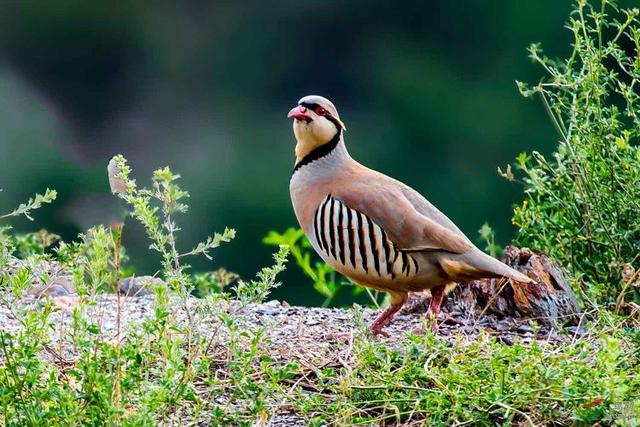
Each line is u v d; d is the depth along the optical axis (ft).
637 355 32.91
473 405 30.53
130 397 29.96
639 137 43.37
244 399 31.55
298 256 48.75
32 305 39.32
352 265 39.58
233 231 31.53
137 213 30.76
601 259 42.27
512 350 31.01
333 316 41.11
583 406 29.81
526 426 30.22
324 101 40.65
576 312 39.96
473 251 38.34
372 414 31.60
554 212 44.09
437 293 39.78
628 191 41.11
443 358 32.65
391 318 39.86
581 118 41.88
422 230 38.42
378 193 39.09
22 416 30.48
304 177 40.81
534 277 39.96
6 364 29.91
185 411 31.76
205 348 32.71
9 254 32.48
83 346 29.55
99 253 30.19
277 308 41.68
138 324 32.19
